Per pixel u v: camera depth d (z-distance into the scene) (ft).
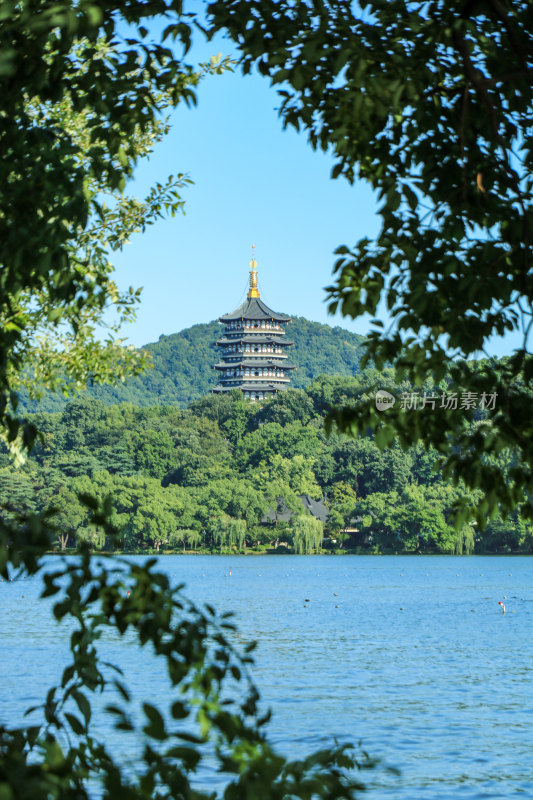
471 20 38.34
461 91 42.32
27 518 27.68
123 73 37.50
